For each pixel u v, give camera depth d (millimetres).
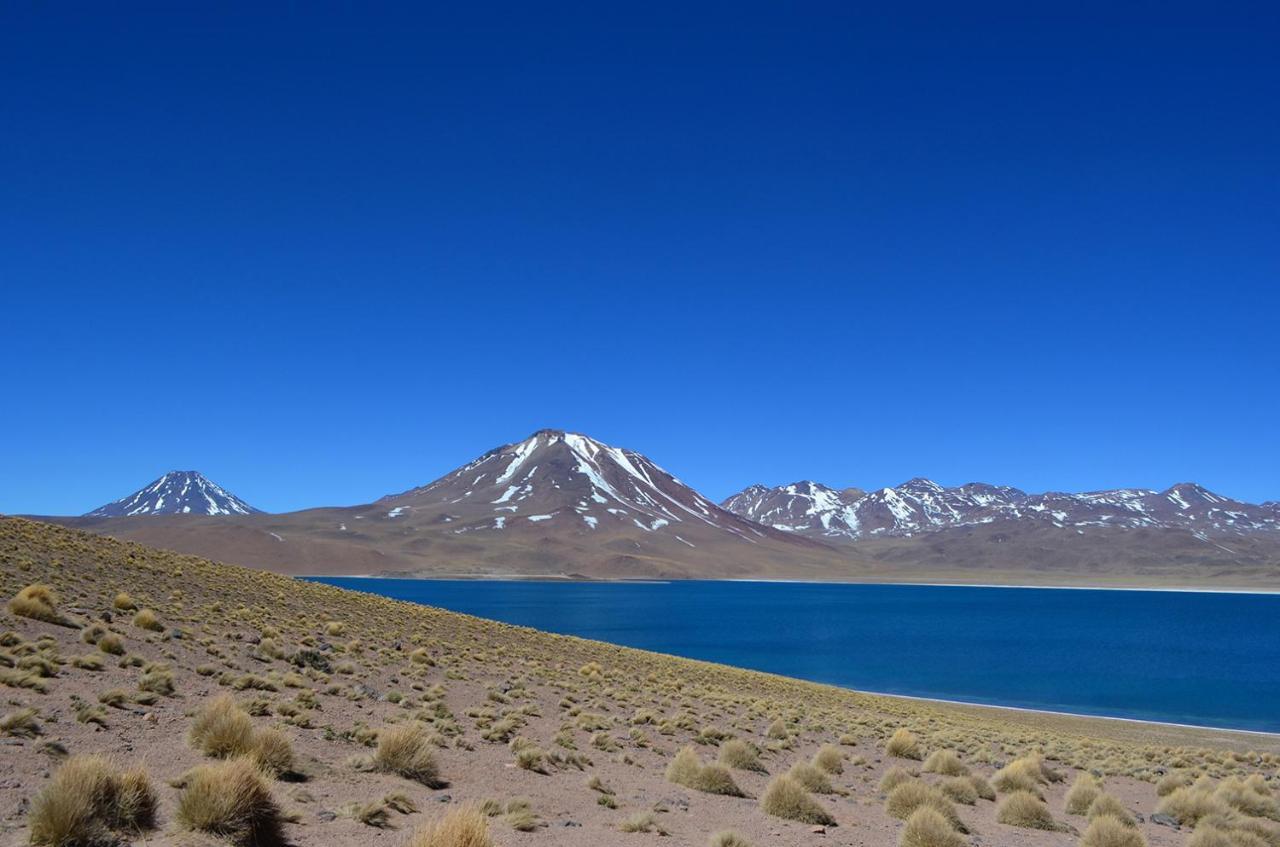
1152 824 17906
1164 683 83625
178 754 12422
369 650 31250
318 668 24938
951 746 29891
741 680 49750
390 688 24234
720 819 14219
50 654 17391
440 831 8984
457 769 15477
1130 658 109625
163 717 14820
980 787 20141
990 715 56406
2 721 11828
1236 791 20172
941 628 165750
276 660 24484
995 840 14430
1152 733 50969
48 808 7973
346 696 21250
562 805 13906
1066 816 18219
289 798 11336
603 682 35906
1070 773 26500
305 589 47188
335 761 14188
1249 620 198250
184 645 23109
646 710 27953
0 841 7848
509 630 51188
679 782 17469
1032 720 54969
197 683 18844
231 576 43688
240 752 12469
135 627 23656
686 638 133500
